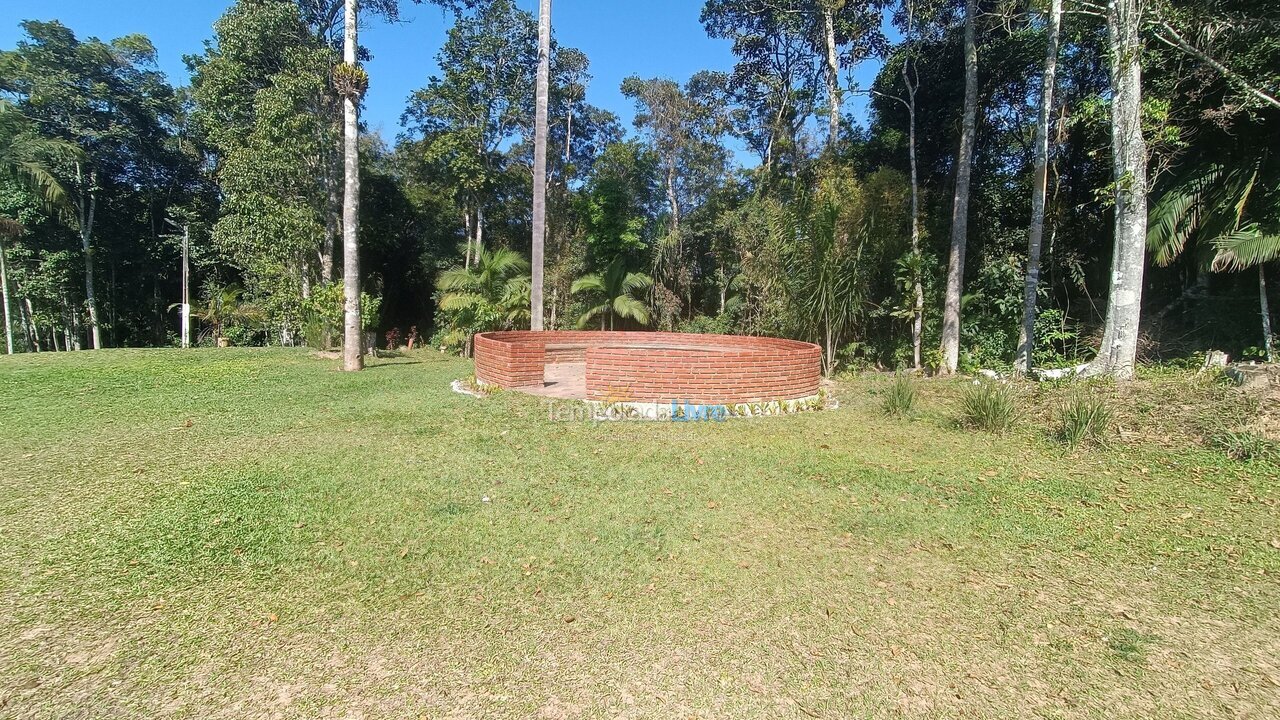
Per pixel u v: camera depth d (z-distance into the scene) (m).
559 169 22.55
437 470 4.85
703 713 2.13
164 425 6.34
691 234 20.14
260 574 3.08
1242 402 5.98
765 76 18.62
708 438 5.98
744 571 3.18
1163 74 9.50
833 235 11.62
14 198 18.22
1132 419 6.18
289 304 14.91
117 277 22.45
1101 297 13.26
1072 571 3.21
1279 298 10.06
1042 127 10.29
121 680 2.27
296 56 14.05
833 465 5.11
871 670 2.38
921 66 14.15
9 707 2.12
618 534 3.63
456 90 18.48
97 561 3.20
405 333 22.73
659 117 20.17
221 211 17.28
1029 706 2.18
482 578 3.07
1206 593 2.98
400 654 2.45
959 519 3.93
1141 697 2.22
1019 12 11.56
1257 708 2.16
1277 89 8.29
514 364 8.66
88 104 19.08
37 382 9.03
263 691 2.22
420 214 21.80
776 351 7.70
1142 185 8.28
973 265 13.44
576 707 2.16
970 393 7.01
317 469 4.83
